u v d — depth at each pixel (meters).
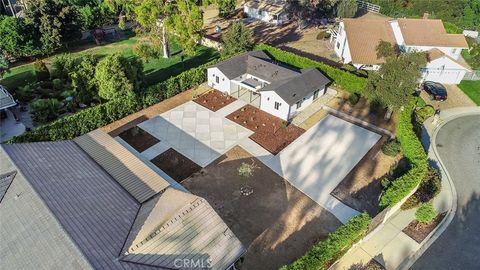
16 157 24.38
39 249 18.50
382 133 38.06
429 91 44.59
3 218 20.58
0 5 65.25
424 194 30.00
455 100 44.56
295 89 39.78
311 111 41.50
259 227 27.38
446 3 70.00
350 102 42.25
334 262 24.38
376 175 32.56
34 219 19.89
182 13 47.12
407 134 34.25
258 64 45.12
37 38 51.62
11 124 37.88
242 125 38.84
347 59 50.75
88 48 57.19
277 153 34.94
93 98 41.19
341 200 29.91
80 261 17.53
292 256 25.25
